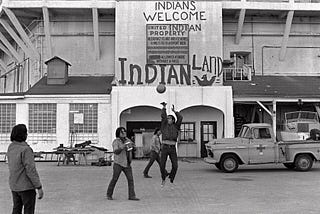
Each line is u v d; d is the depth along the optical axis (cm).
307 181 1634
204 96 2742
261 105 2747
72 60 3212
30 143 2706
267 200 1198
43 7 3019
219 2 2952
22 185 775
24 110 2722
